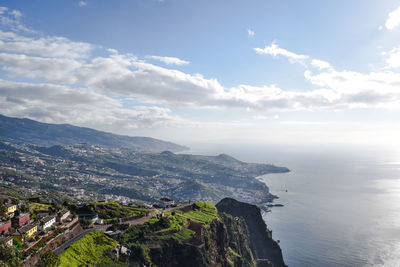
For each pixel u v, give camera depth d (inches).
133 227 6978.4
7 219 5359.3
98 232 6328.7
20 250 4434.1
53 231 5580.7
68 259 4913.9
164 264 6387.8
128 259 5777.6
